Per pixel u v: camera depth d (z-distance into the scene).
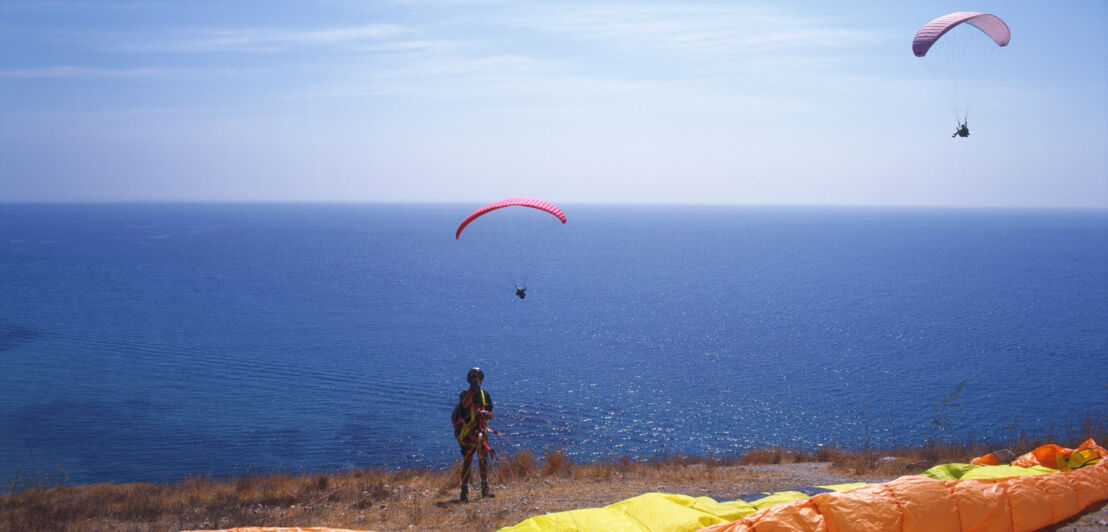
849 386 52.69
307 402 46.44
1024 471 8.94
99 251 194.00
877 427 41.31
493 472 12.58
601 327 84.00
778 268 171.38
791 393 50.19
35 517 10.71
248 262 171.50
